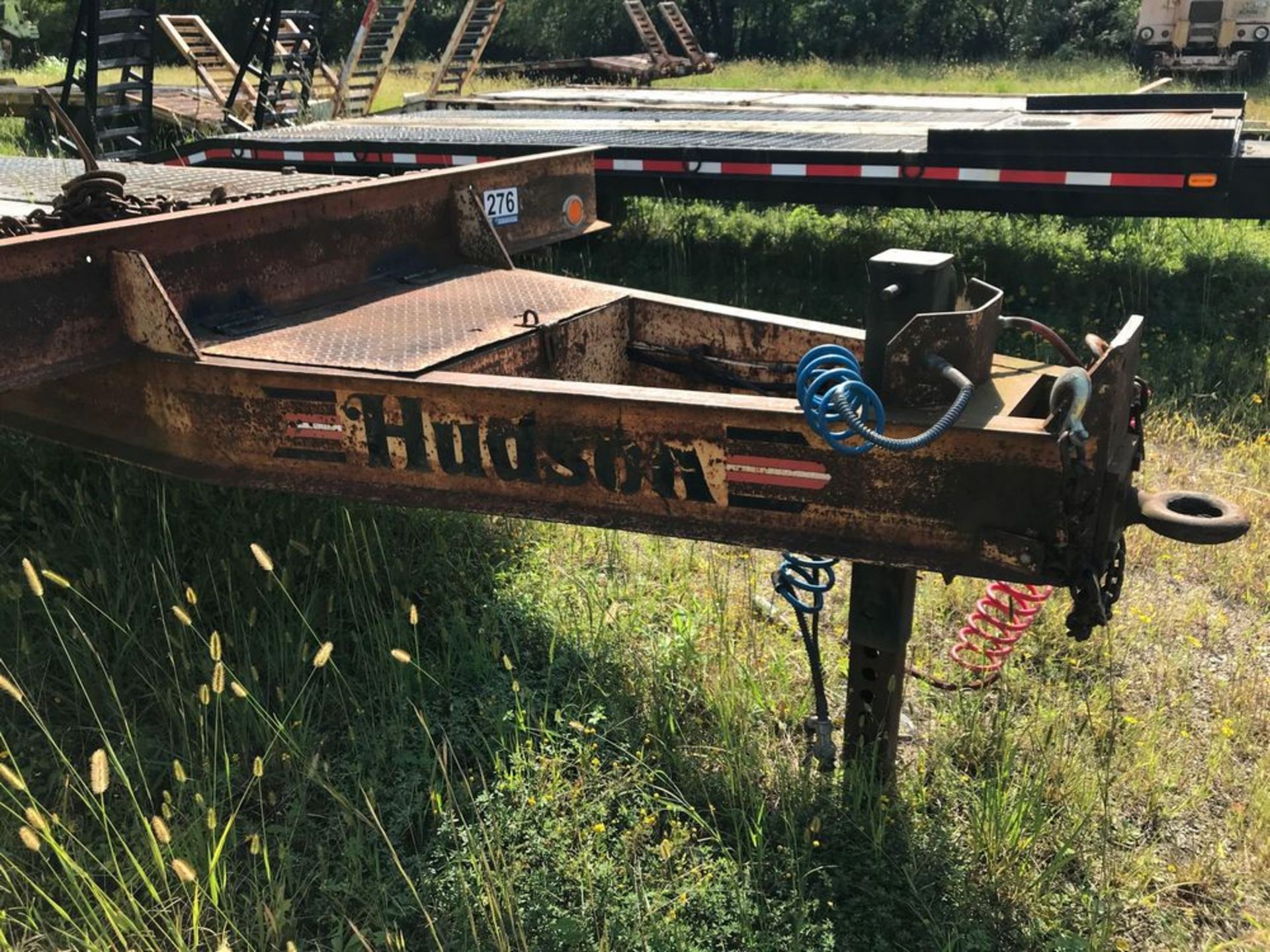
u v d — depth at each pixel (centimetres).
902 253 252
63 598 371
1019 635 334
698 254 898
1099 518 226
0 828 288
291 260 355
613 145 786
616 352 370
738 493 256
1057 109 969
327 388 285
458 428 277
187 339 296
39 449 437
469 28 1894
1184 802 321
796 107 1154
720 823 310
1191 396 607
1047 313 752
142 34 1119
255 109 1277
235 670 354
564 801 307
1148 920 286
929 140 689
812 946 271
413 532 426
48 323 286
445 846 298
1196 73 2070
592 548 445
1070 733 344
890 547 245
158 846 279
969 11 3131
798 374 241
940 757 331
